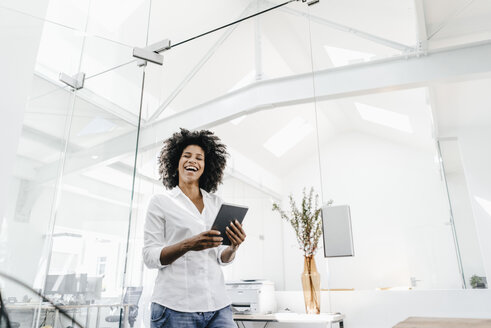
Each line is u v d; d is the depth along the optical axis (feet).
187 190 4.66
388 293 7.86
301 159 20.65
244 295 9.28
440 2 6.48
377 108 16.08
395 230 15.17
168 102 9.98
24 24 3.33
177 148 5.06
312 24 9.25
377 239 15.21
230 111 10.07
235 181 17.43
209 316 3.92
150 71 6.79
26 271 2.95
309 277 8.50
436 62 7.98
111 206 3.39
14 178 3.02
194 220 4.25
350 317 8.08
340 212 5.16
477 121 11.62
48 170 3.24
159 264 3.92
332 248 5.09
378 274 14.47
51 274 3.05
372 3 7.41
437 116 11.19
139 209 7.04
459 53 7.85
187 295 3.87
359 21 8.20
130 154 3.66
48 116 3.35
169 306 3.82
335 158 19.62
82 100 3.61
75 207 3.31
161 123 9.61
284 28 10.39
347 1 7.79
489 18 6.72
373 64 8.55
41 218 3.11
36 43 3.39
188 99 10.72
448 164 11.87
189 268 3.99
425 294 7.53
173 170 5.08
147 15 5.87
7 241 2.90
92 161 3.49
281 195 20.66
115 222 3.35
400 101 14.05
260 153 18.65
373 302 7.95
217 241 3.80
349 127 19.47
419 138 16.08
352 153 19.07
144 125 6.89
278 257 18.84
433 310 7.39
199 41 9.37
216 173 5.20
